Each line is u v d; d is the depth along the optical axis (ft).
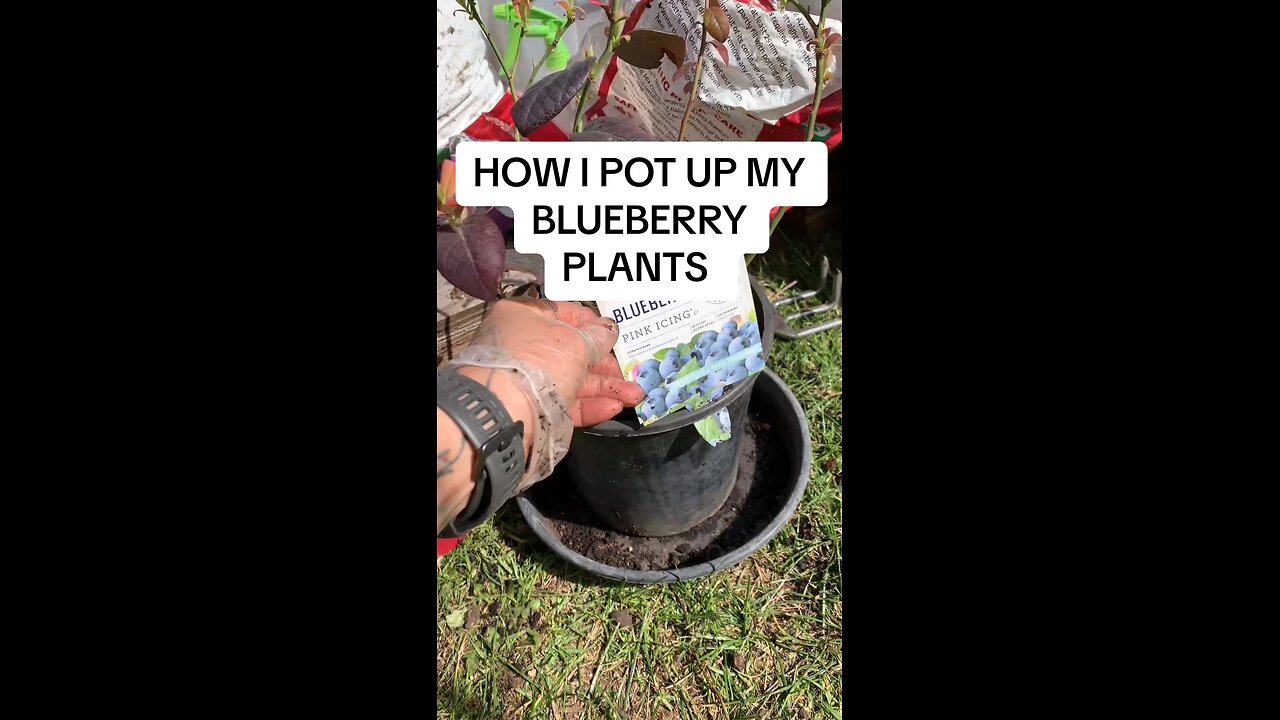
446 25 3.71
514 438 2.52
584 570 4.58
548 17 3.62
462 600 4.49
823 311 5.84
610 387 3.17
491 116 3.93
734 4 3.16
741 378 3.36
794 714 4.08
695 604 4.45
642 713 4.12
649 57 2.79
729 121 3.59
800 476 4.50
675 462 3.92
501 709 4.14
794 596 4.49
